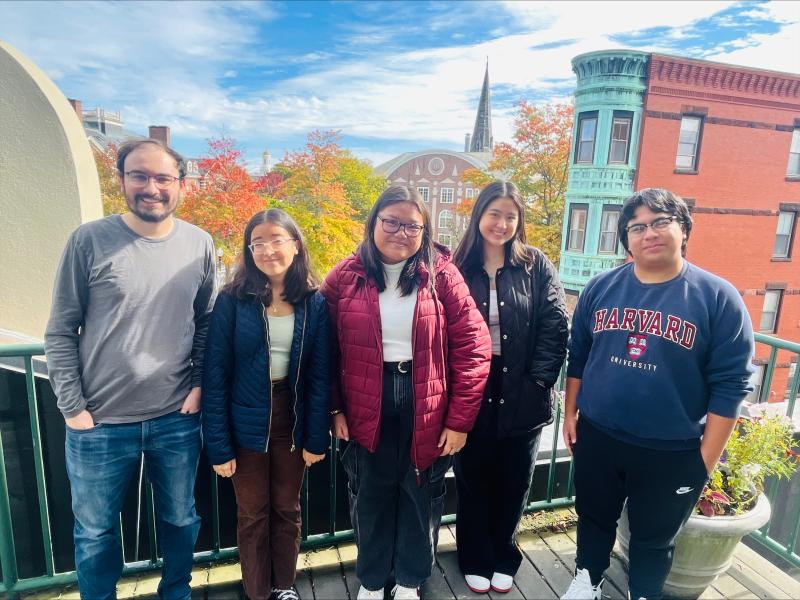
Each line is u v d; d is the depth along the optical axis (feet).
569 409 6.41
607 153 54.19
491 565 6.81
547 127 73.15
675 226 5.08
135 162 4.99
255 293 5.31
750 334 5.00
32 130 9.98
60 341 5.01
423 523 6.11
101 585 5.57
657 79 52.31
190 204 62.34
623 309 5.46
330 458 7.87
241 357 5.40
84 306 5.13
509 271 6.21
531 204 78.02
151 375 5.31
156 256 5.29
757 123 54.95
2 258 10.11
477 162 173.17
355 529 6.45
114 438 5.28
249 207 63.46
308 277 5.55
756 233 56.54
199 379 5.76
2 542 6.35
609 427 5.59
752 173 55.77
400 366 5.64
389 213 5.37
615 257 56.03
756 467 6.53
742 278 56.85
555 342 6.23
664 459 5.33
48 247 10.18
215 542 7.20
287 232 5.25
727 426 5.08
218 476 7.65
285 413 5.73
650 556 5.71
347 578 7.01
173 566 6.01
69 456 5.33
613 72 52.44
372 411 5.65
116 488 5.46
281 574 6.23
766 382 7.30
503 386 6.19
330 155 83.46
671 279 5.27
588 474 5.97
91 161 10.91
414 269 5.62
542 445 10.86
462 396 5.74
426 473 5.98
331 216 82.89
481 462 6.55
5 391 7.52
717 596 6.82
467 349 5.73
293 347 5.51
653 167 53.83
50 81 10.59
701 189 55.01
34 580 6.53
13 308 10.19
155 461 5.64
